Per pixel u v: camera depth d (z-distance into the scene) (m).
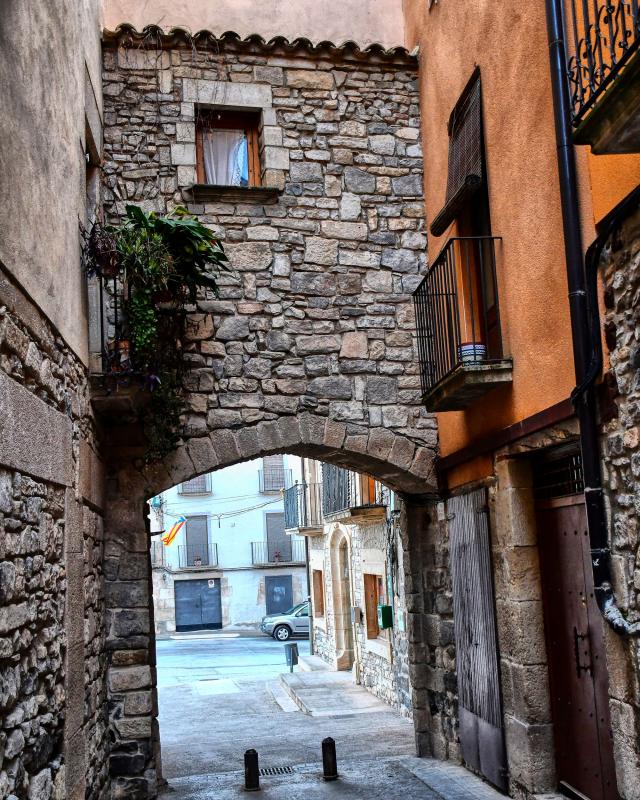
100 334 5.96
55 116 4.35
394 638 10.62
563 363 4.93
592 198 4.30
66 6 4.87
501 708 6.08
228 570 31.73
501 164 5.87
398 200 7.82
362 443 7.41
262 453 7.28
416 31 7.99
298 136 7.70
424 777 6.81
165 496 31.64
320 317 7.50
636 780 3.96
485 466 6.38
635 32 3.17
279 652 23.53
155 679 7.13
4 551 3.07
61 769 4.06
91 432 5.77
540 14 5.11
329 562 15.63
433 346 6.99
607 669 4.49
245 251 7.43
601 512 4.26
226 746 8.94
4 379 3.10
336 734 9.27
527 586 5.81
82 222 5.48
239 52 7.66
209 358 7.22
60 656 4.18
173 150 7.39
